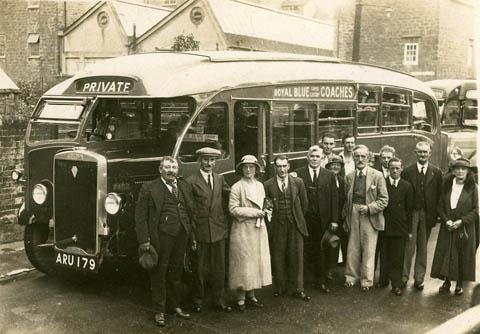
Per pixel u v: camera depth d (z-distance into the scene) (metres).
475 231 7.96
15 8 32.12
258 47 33.06
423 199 8.09
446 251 7.94
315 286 8.20
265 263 7.16
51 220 7.95
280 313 7.11
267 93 8.58
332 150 9.11
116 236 7.36
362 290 8.03
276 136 8.78
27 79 32.41
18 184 9.94
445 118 16.33
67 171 7.46
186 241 6.75
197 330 6.50
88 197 7.30
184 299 7.47
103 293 7.71
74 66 32.69
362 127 10.77
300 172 8.05
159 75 7.74
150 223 6.50
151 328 6.52
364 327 6.71
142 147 8.48
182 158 7.77
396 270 7.91
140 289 7.90
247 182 7.16
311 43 35.16
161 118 8.51
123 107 8.66
